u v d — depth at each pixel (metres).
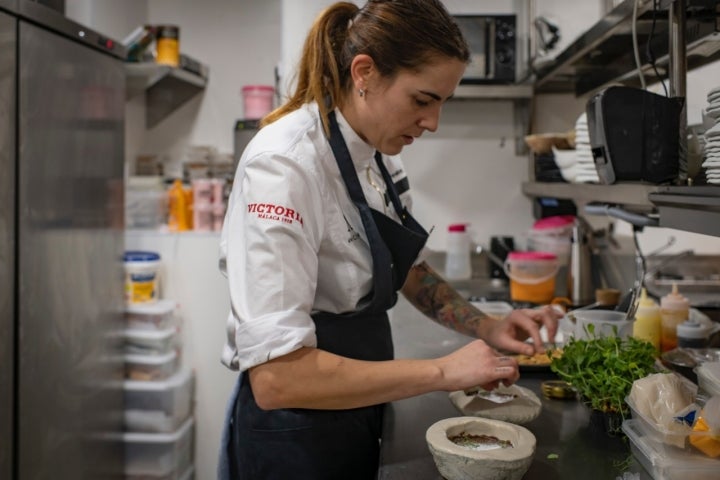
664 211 1.32
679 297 1.91
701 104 2.19
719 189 1.06
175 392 2.80
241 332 1.12
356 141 1.31
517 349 1.48
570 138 2.53
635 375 1.24
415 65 1.14
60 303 2.30
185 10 3.57
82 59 2.39
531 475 1.09
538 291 2.61
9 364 2.06
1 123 1.98
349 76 1.27
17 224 2.07
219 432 3.00
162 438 2.79
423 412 1.38
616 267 2.73
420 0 1.16
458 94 2.90
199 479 3.03
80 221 2.41
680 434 1.04
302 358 1.12
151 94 3.57
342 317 1.37
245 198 1.19
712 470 1.02
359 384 1.11
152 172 3.50
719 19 1.52
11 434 2.08
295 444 1.28
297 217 1.17
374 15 1.18
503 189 3.27
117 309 2.71
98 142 2.52
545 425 1.30
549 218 2.94
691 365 1.58
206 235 2.94
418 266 1.71
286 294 1.13
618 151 1.46
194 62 3.30
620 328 1.55
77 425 2.43
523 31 2.98
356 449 1.32
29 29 2.09
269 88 3.15
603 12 2.37
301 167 1.20
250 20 3.56
